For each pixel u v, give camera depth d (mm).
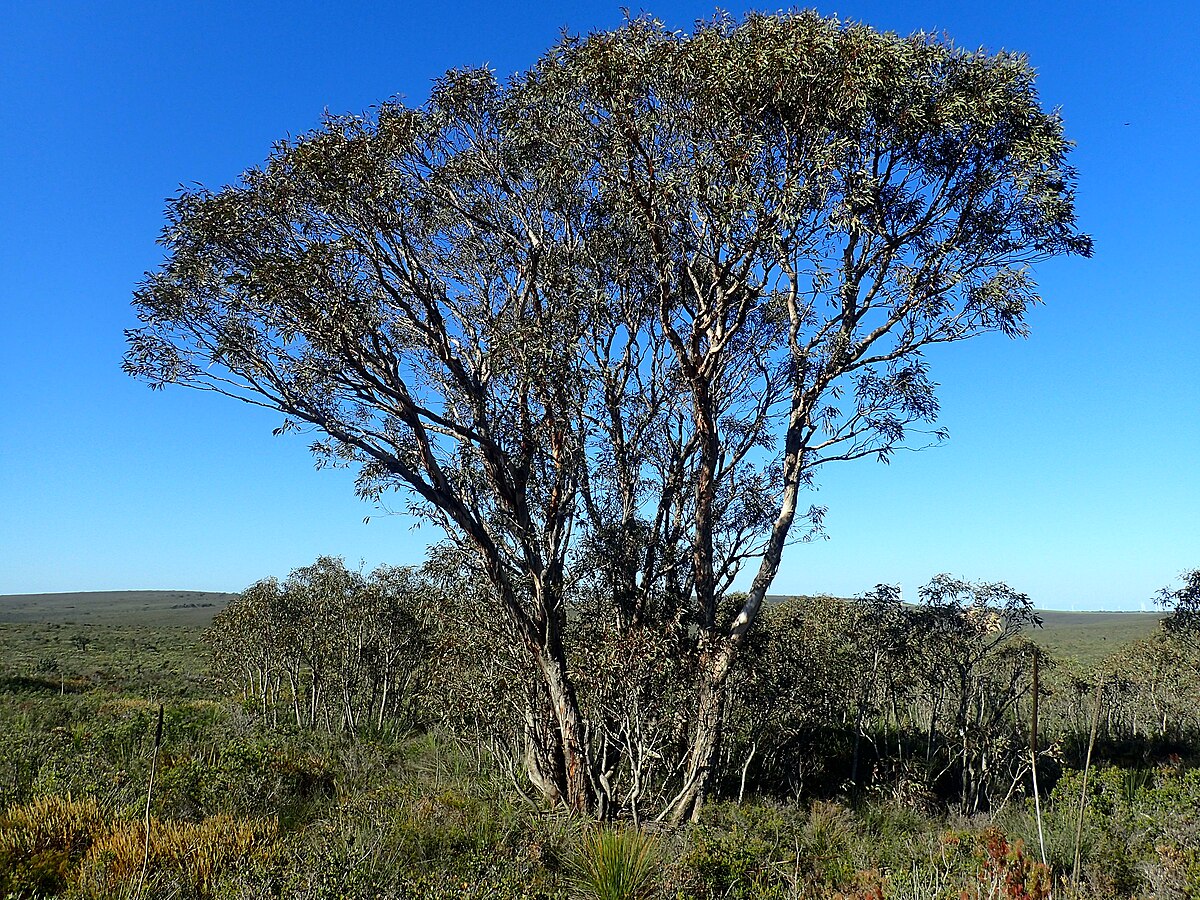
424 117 11625
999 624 13266
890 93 10719
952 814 11820
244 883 6504
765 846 8453
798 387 12445
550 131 11773
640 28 11227
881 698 14609
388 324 12203
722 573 12516
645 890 7383
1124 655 21984
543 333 11234
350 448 12305
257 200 10766
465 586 12672
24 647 49219
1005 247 11898
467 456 12500
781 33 10648
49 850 7523
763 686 12930
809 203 10961
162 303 10906
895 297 11688
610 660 10930
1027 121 11250
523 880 7422
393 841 8078
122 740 13461
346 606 21156
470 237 12578
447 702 13555
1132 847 7719
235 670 25031
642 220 11500
